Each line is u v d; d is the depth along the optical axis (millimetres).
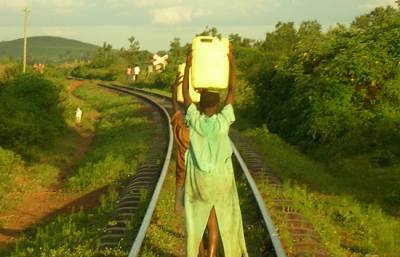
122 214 9469
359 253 8219
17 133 16922
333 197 11273
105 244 7922
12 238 10117
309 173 13516
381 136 15734
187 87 5734
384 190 12008
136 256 6871
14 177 14359
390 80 16938
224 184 5504
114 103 39531
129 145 19266
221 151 5484
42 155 17609
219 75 5695
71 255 7785
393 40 17656
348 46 19031
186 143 5637
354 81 17219
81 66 94812
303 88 18734
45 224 10758
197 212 5570
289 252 7477
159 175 12453
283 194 10617
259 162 14391
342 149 15977
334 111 16859
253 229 8516
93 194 13086
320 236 8398
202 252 5852
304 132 17844
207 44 5730
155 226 8672
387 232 9086
